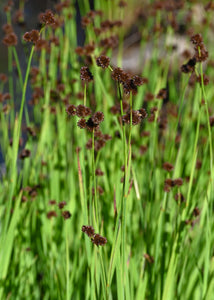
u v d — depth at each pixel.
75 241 0.82
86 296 0.75
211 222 0.79
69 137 0.92
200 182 0.82
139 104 0.93
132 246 0.82
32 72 0.93
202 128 0.89
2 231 0.76
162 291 0.75
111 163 0.87
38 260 0.85
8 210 0.74
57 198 0.84
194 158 0.71
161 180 0.86
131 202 0.79
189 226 0.77
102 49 0.92
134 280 0.77
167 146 0.93
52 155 0.88
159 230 0.75
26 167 0.85
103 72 0.93
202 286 0.75
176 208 0.78
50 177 0.87
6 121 0.92
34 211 0.84
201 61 0.70
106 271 0.72
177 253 0.73
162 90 0.81
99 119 0.64
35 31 0.68
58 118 0.90
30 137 0.83
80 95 0.88
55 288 0.80
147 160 0.89
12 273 0.80
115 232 0.66
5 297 0.78
